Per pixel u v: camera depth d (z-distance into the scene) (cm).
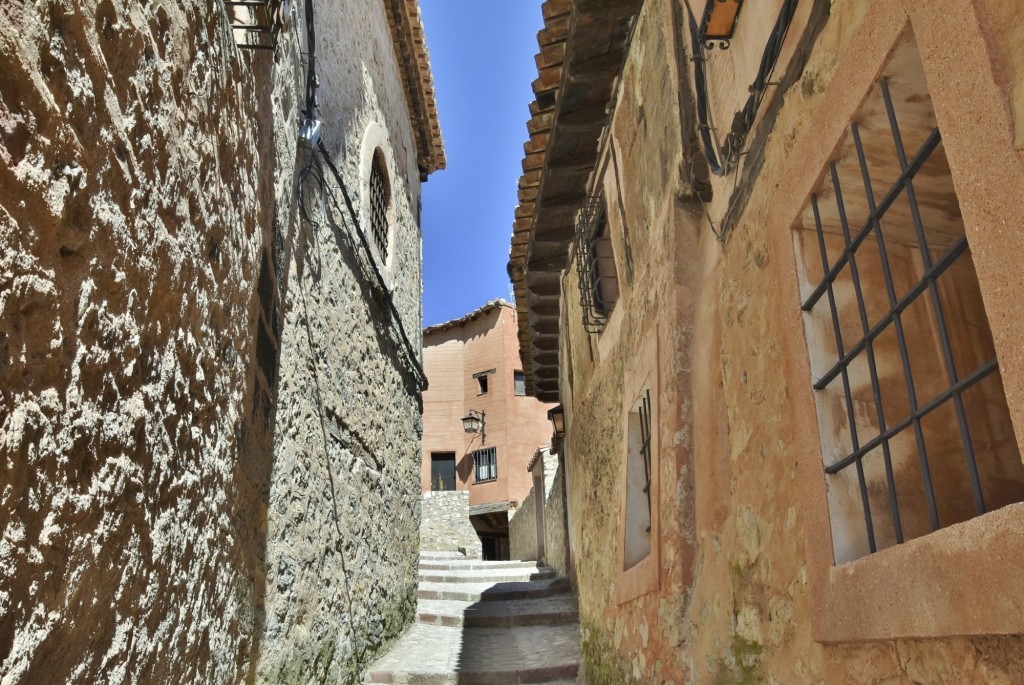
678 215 337
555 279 743
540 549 1411
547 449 1350
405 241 837
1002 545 120
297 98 452
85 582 178
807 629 199
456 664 594
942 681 142
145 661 218
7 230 139
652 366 366
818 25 208
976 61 131
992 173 127
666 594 322
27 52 145
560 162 545
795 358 210
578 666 578
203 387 265
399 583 698
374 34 741
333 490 495
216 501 285
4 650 144
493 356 2580
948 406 201
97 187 178
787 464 219
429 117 968
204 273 262
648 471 422
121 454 197
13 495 144
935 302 154
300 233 447
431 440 2591
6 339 140
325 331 498
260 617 352
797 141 219
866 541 185
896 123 168
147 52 208
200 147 255
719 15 270
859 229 213
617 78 468
